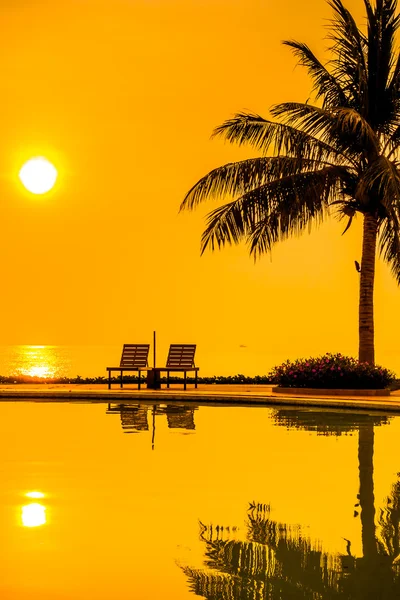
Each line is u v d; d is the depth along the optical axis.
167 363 24.59
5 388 23.75
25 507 9.53
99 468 11.88
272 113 23.72
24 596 6.68
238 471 11.68
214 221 23.98
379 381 22.42
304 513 9.35
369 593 6.86
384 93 24.47
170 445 14.02
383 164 22.02
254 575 7.25
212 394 21.44
